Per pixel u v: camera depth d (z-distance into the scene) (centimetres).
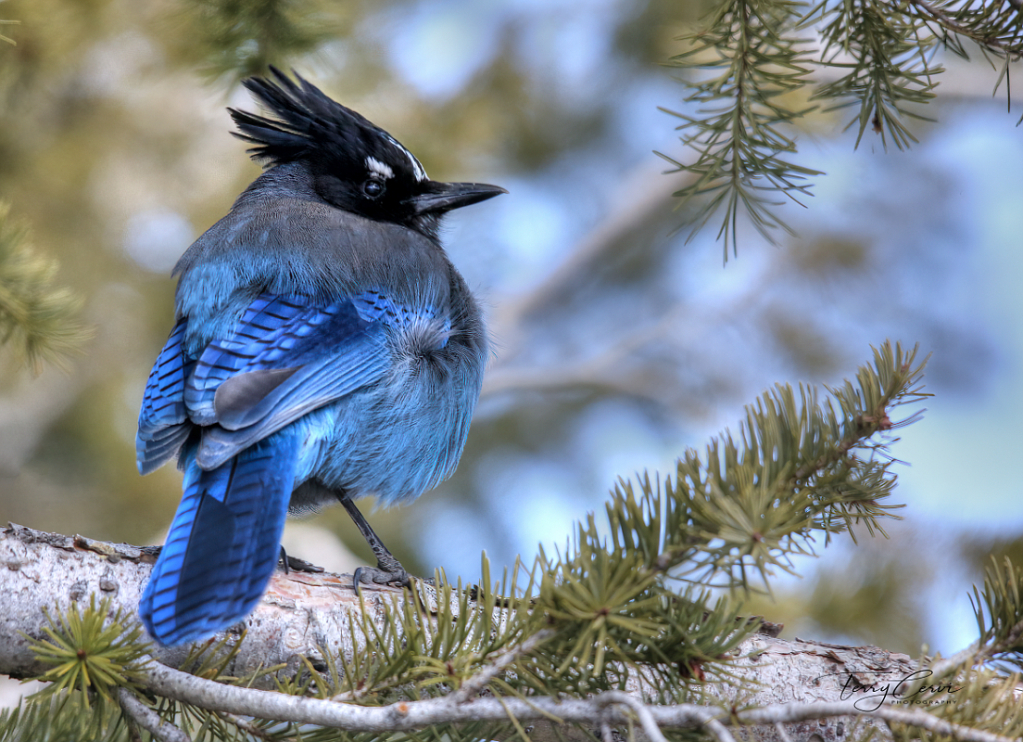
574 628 486
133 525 1319
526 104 1694
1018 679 502
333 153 1021
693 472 484
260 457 724
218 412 709
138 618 595
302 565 686
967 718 455
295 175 1025
